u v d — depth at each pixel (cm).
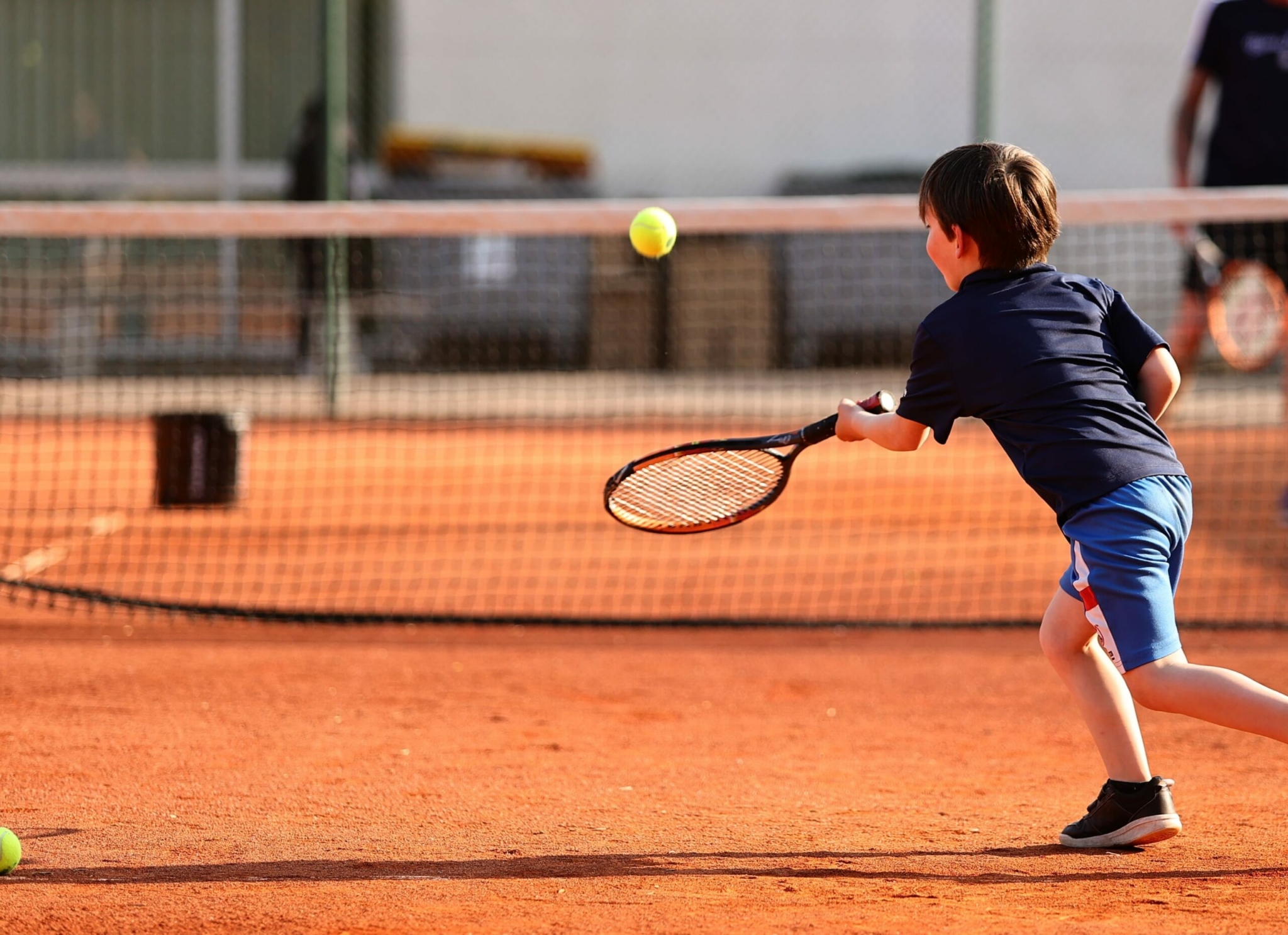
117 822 1183
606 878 1027
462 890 996
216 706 1616
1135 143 6175
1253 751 1449
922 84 6303
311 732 1505
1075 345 1013
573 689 1730
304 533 2794
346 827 1168
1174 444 3891
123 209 2331
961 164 1046
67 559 2527
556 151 6284
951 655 1933
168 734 1489
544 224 2342
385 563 2530
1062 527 1012
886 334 5759
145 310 4953
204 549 2627
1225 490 3269
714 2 6316
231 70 5284
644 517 1209
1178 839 1125
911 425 1047
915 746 1485
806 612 2205
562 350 5719
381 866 1059
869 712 1633
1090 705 1080
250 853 1092
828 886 1007
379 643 1973
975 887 1000
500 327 5650
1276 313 2652
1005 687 1755
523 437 4147
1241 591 2322
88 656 1864
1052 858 1074
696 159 6350
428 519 2947
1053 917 927
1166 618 974
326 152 4178
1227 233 2823
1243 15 2752
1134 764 1076
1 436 4078
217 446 3066
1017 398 1004
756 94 6338
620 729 1548
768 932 898
